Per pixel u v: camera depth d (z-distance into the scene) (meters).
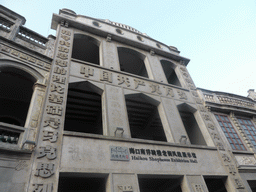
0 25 10.68
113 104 11.11
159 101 13.13
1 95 13.26
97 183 10.42
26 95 13.60
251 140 14.38
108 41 15.50
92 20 17.25
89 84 11.45
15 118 13.09
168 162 9.85
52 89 9.77
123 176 8.32
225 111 15.70
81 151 8.27
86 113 14.34
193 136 14.99
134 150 9.46
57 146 7.95
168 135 11.72
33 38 11.88
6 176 6.50
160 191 11.95
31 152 7.28
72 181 10.04
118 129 9.67
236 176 11.17
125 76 13.39
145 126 16.50
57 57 11.62
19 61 9.77
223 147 12.57
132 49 16.45
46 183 6.85
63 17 14.25
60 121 8.78
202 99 15.52
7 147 7.11
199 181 9.85
